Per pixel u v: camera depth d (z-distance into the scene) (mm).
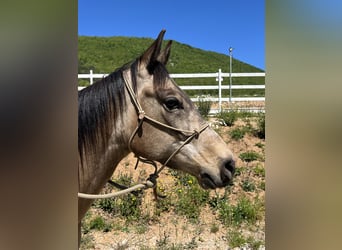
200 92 20625
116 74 2510
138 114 2441
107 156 2459
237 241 4961
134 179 6715
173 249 4707
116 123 2443
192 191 6422
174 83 2555
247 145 7941
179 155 2488
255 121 8969
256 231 5445
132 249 4785
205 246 4945
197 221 5824
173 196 6355
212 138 2525
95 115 2412
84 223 5562
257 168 7168
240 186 6754
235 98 11727
